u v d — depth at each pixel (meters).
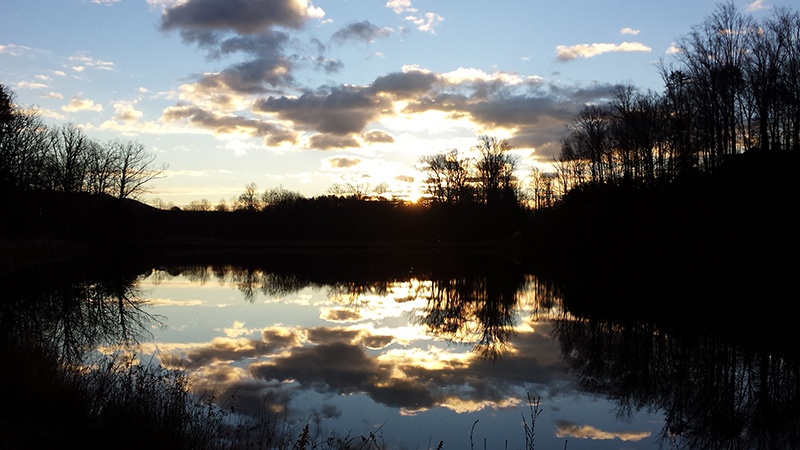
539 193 85.19
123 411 8.80
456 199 83.19
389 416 11.34
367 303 29.41
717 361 16.28
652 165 44.50
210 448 8.53
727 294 29.00
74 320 21.73
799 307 24.84
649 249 39.97
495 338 20.03
